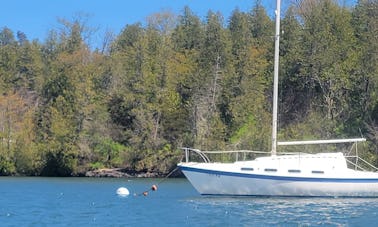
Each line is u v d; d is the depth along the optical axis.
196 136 76.25
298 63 80.38
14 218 29.12
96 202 37.19
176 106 81.88
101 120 82.25
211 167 35.72
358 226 26.11
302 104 81.38
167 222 27.06
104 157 80.62
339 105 76.44
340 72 76.88
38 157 80.06
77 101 81.94
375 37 77.06
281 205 32.88
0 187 55.19
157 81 83.12
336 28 83.19
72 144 79.94
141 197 40.78
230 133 78.75
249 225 26.09
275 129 37.69
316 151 62.12
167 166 78.06
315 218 28.31
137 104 81.88
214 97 80.62
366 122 72.50
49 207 34.34
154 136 79.62
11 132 82.31
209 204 33.47
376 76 73.19
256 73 84.06
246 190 35.66
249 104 79.94
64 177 77.94
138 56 85.38
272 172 35.22
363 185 35.44
